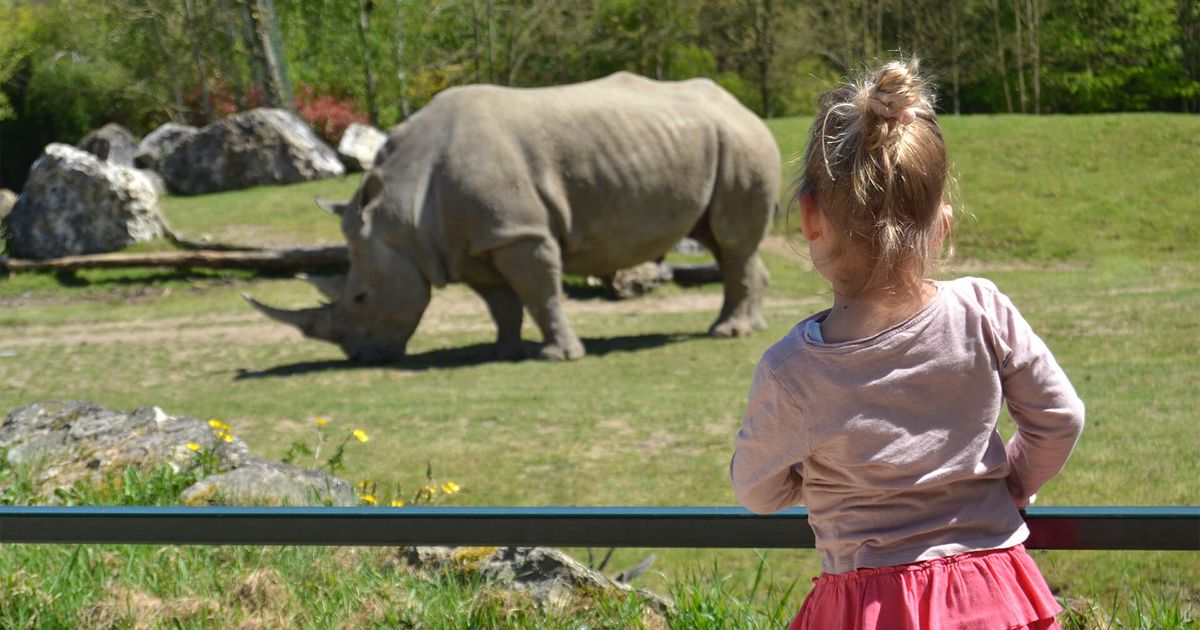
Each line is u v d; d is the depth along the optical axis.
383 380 14.04
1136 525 2.41
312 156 30.34
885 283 2.03
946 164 2.03
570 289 21.28
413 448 10.14
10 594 3.92
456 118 15.38
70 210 24.12
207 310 20.88
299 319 15.62
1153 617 3.60
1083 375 11.83
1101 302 16.81
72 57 47.72
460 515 2.74
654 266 21.08
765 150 16.58
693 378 13.48
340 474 9.21
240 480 5.64
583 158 15.37
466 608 3.78
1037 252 21.66
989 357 2.06
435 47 49.19
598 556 6.94
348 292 15.50
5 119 48.19
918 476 2.06
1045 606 2.08
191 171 30.25
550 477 9.06
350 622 3.80
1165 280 19.41
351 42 46.19
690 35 49.72
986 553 2.08
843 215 2.03
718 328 16.81
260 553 4.54
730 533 2.63
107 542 2.93
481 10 47.94
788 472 2.27
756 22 45.38
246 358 16.45
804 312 18.50
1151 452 8.43
